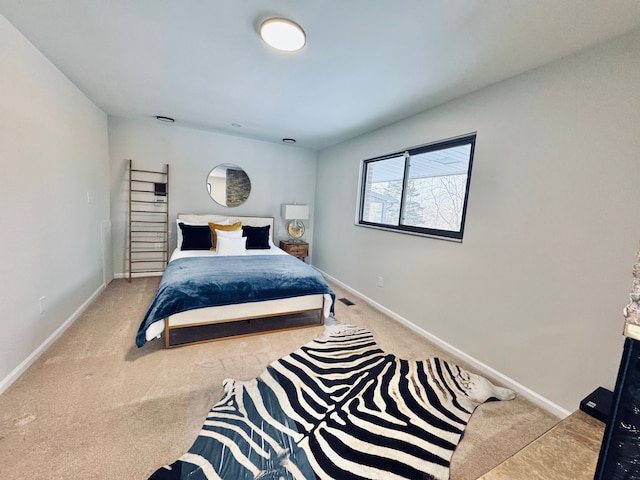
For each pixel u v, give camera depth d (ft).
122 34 5.78
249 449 4.37
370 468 4.19
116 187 12.38
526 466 3.67
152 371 6.25
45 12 5.14
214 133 13.87
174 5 4.83
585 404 4.63
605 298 4.94
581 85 5.18
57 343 7.14
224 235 12.09
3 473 3.77
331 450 4.46
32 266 6.25
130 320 8.64
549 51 5.31
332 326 9.17
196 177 13.78
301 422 5.02
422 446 4.66
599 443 4.07
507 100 6.45
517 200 6.24
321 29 5.17
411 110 8.95
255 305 8.19
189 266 9.12
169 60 6.77
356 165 12.59
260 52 6.18
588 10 4.20
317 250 16.63
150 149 12.74
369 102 8.54
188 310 7.19
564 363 5.50
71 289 8.27
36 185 6.42
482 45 5.35
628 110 4.62
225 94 8.71
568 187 5.39
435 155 8.79
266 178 15.42
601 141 4.93
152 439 4.45
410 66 6.32
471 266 7.31
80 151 8.93
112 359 6.61
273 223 15.49
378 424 5.08
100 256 11.03
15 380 5.62
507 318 6.48
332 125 11.16
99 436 4.44
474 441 4.83
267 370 6.55
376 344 8.13
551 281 5.67
